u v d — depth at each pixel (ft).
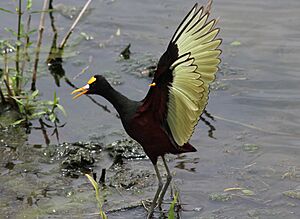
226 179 34.76
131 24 49.75
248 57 45.62
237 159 36.37
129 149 36.91
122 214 32.35
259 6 50.90
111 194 33.76
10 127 39.22
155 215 32.24
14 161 36.29
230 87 42.75
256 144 37.55
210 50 26.96
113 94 31.01
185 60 26.58
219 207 32.63
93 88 31.48
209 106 41.16
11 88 41.01
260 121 39.68
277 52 45.93
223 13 49.98
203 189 33.96
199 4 51.11
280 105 41.01
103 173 35.37
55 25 49.44
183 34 26.78
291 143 37.58
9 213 32.09
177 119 28.94
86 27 49.39
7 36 47.29
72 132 38.91
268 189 33.86
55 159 36.37
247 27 48.57
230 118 40.01
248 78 43.55
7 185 34.22
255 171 35.29
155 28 49.19
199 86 27.09
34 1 51.21
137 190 34.09
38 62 45.24
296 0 51.55
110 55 46.47
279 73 43.88
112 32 48.93
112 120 40.22
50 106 41.09
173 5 51.60
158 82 28.12
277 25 48.75
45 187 34.14
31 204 32.81
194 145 37.60
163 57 27.22
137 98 41.65
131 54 46.42
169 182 32.30
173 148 30.55
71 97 42.22
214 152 36.99
